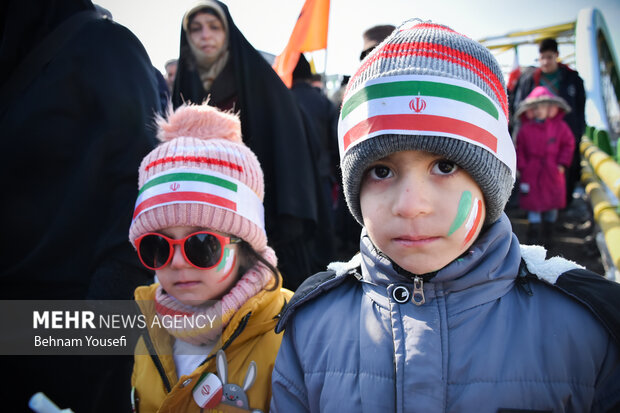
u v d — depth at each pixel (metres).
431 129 0.92
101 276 1.62
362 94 1.01
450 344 1.01
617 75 10.02
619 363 0.96
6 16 1.84
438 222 0.95
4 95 1.75
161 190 1.36
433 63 0.98
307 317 1.21
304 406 1.15
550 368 0.97
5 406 1.61
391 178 0.99
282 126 2.69
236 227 1.39
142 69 1.86
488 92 1.00
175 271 1.36
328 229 3.14
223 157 1.42
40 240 1.65
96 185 1.65
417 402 0.98
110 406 1.73
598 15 9.30
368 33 3.48
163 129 1.57
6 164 1.63
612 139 8.30
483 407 0.96
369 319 1.11
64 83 1.69
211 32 2.67
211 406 1.32
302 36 3.93
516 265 1.08
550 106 4.74
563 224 6.08
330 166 4.66
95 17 1.89
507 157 1.02
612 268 3.45
